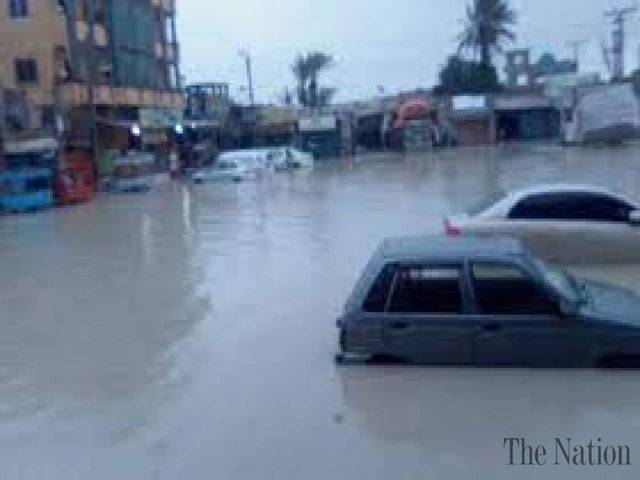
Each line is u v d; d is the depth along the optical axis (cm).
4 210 4019
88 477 868
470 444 873
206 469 861
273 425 965
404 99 8612
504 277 1069
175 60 6850
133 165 5169
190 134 6975
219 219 3170
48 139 4500
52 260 2370
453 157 6575
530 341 1054
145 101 6019
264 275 1919
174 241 2622
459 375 1058
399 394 1016
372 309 1101
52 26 5012
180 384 1145
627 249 1688
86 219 3525
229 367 1204
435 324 1077
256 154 5906
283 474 834
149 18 6266
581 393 986
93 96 5241
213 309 1597
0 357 1343
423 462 841
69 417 1049
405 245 1152
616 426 898
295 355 1234
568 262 1695
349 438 910
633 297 1142
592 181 3609
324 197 3816
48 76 5019
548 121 8325
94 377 1206
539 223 1684
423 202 3325
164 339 1394
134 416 1035
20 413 1076
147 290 1833
